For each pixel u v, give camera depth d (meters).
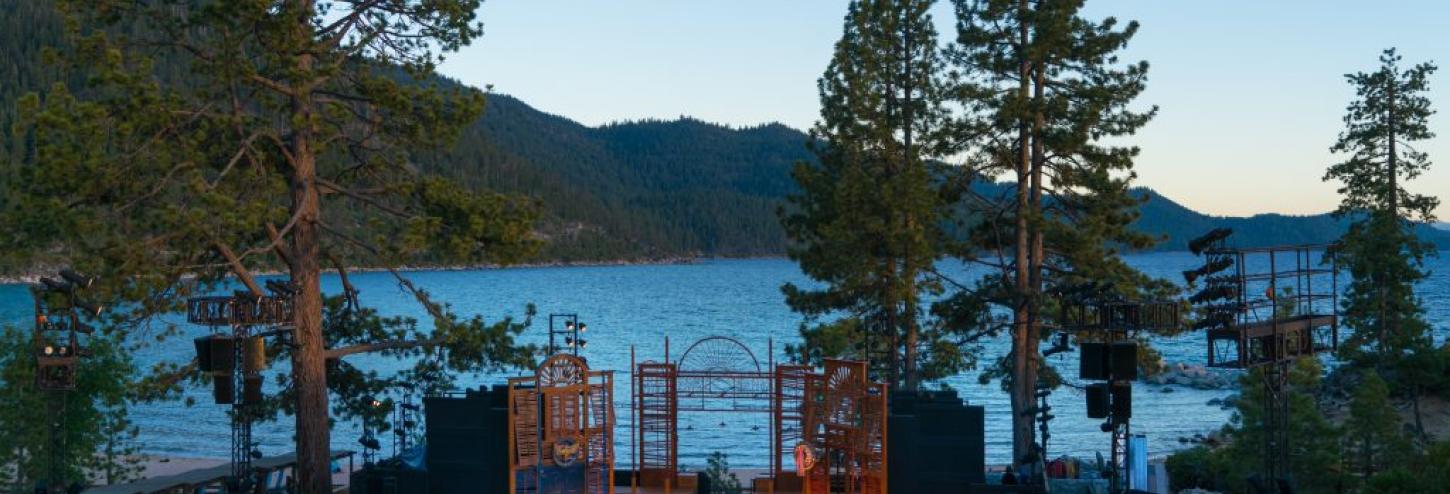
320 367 22.61
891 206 28.81
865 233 29.31
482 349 24.55
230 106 21.84
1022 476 22.72
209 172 22.27
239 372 21.48
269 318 20.91
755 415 51.69
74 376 20.41
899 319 30.70
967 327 31.30
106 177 19.52
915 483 20.83
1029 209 29.30
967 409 20.83
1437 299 141.75
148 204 20.73
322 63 21.83
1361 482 27.06
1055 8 28.83
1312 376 31.88
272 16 20.73
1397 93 48.97
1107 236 30.33
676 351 83.06
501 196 22.92
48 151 19.11
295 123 21.02
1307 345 22.17
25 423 27.58
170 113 20.55
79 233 19.25
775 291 190.38
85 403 28.56
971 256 31.25
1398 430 29.42
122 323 21.45
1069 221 30.58
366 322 25.05
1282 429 22.45
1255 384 28.48
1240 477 28.25
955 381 62.91
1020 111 28.83
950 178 31.22
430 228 21.81
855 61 31.12
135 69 20.50
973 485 20.73
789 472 23.78
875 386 20.88
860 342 30.98
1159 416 52.12
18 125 19.55
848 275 29.50
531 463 20.20
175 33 21.47
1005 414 51.34
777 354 78.12
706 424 49.00
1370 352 48.72
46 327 20.23
